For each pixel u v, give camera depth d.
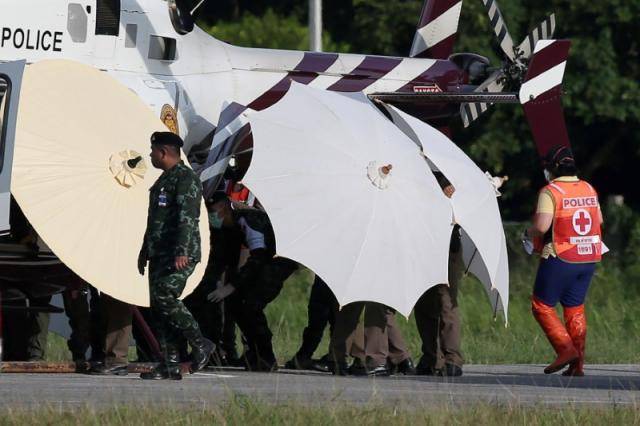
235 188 47.81
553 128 51.84
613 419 30.30
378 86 53.72
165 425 27.55
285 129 41.84
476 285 80.00
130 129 42.28
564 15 100.12
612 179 117.56
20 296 44.25
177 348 38.91
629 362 54.94
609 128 107.81
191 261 37.72
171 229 37.78
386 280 40.62
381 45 105.06
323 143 41.62
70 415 27.95
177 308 38.03
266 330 44.81
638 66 102.62
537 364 53.28
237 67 50.84
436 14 58.69
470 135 104.19
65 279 42.69
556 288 44.06
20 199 39.09
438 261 41.69
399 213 41.34
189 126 49.03
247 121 46.03
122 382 37.69
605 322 70.38
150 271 38.12
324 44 103.50
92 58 46.03
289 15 119.50
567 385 40.97
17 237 42.56
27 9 44.47
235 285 44.12
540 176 111.25
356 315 43.16
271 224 41.19
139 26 47.22
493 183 45.12
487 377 43.66
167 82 48.00
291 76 51.91
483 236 43.00
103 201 40.78
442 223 42.06
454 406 32.03
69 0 45.38
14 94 39.34
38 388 35.19
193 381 38.56
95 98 41.81
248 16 110.50
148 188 41.97
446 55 58.75
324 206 40.69
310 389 36.84
